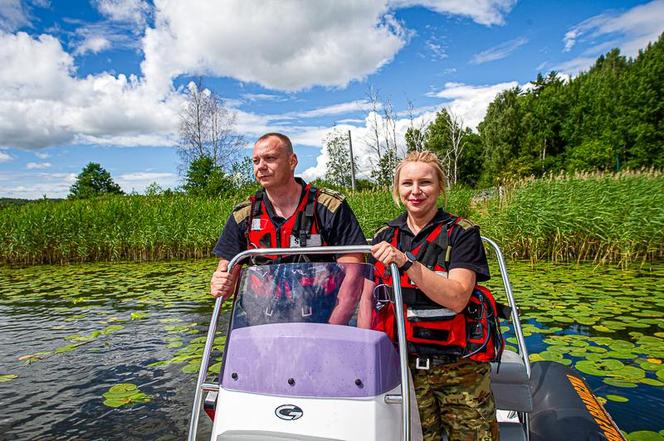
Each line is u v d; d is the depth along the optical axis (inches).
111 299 285.9
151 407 137.8
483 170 2315.5
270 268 71.3
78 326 227.0
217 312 70.6
